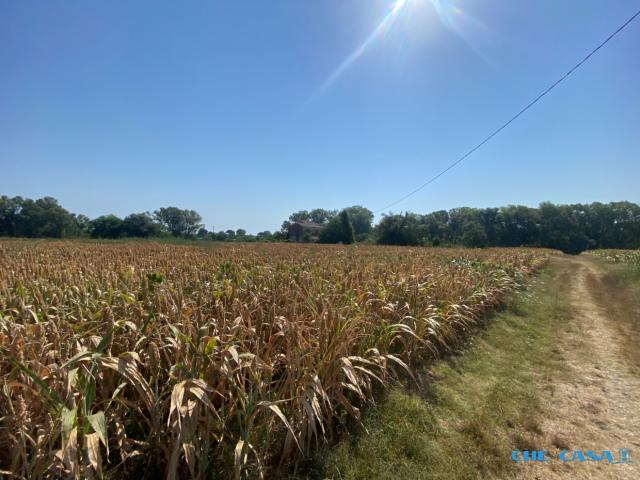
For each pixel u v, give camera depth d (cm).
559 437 336
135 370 238
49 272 638
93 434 197
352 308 425
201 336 266
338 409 333
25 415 212
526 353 573
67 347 267
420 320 497
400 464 281
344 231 5688
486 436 325
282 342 354
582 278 1591
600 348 604
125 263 923
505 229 8888
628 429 355
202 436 243
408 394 390
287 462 263
